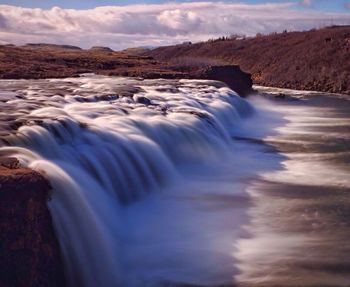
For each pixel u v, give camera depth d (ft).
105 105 67.26
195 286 32.30
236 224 42.52
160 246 37.96
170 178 54.60
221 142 69.87
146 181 50.78
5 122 47.01
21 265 27.32
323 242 38.86
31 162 36.17
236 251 37.27
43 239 28.40
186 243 38.50
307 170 62.28
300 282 32.73
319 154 72.33
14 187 28.63
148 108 70.95
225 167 62.85
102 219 38.55
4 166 32.48
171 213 44.78
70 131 49.26
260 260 35.78
